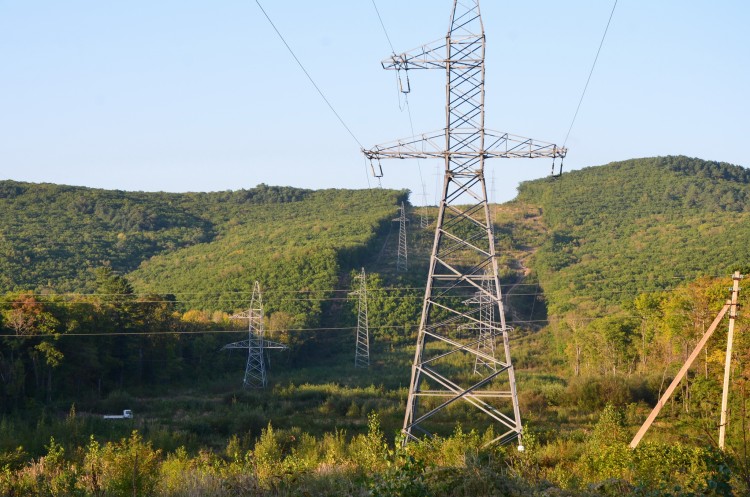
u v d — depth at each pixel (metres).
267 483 18.86
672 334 74.44
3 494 20.53
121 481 20.59
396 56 36.84
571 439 43.72
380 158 36.81
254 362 96.50
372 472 21.73
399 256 150.88
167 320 91.06
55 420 57.38
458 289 135.25
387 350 108.50
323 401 72.50
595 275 133.75
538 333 114.56
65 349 74.06
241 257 155.00
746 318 52.31
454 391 35.66
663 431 50.88
